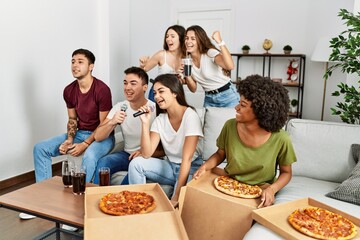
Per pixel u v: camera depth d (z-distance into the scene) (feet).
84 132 9.44
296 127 7.59
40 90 11.84
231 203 5.22
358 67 8.38
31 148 11.76
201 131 6.95
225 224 5.19
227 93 10.06
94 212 4.82
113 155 8.54
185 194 5.67
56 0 12.01
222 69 9.84
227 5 18.22
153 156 8.01
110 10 14.05
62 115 12.90
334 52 8.59
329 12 16.33
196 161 7.75
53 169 12.57
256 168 5.95
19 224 8.42
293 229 4.56
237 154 5.98
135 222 4.43
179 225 4.45
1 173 10.80
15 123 11.09
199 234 5.35
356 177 6.14
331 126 7.36
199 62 9.84
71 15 12.71
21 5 10.80
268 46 17.29
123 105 8.72
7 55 10.56
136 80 8.29
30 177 11.76
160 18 18.53
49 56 12.01
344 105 8.70
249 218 5.06
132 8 15.81
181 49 10.33
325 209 5.08
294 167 7.47
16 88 10.98
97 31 14.11
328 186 6.82
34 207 5.43
